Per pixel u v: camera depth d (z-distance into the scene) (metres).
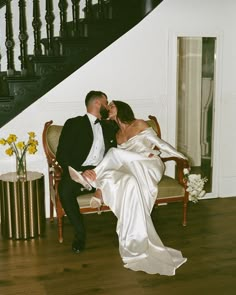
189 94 6.16
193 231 4.14
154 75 4.74
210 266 3.39
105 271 3.33
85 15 4.56
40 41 4.44
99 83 4.58
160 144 4.10
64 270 3.36
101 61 4.54
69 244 3.87
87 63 4.50
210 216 4.55
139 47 4.63
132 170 3.88
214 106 5.03
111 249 3.76
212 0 4.77
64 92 4.48
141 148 4.07
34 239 3.99
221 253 3.63
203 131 6.24
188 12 4.72
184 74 6.11
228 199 5.15
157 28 4.66
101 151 4.05
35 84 4.19
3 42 5.01
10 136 3.95
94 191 3.92
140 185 3.86
